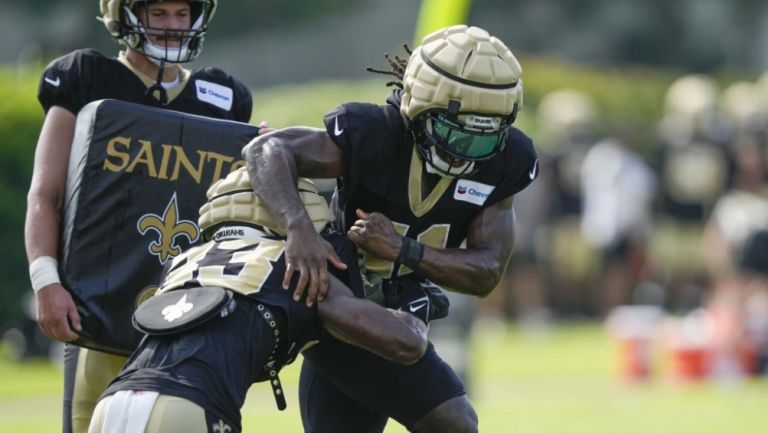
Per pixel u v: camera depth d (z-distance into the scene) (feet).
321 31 325.01
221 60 314.14
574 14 364.79
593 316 201.77
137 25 61.16
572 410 115.34
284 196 53.31
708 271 190.49
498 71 53.26
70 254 59.77
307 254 52.42
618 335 145.59
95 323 59.77
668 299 195.21
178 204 60.75
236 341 50.88
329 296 52.44
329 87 236.43
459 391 56.18
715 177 189.37
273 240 53.72
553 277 199.62
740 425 106.63
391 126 55.21
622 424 106.83
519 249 189.98
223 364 50.31
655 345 152.25
